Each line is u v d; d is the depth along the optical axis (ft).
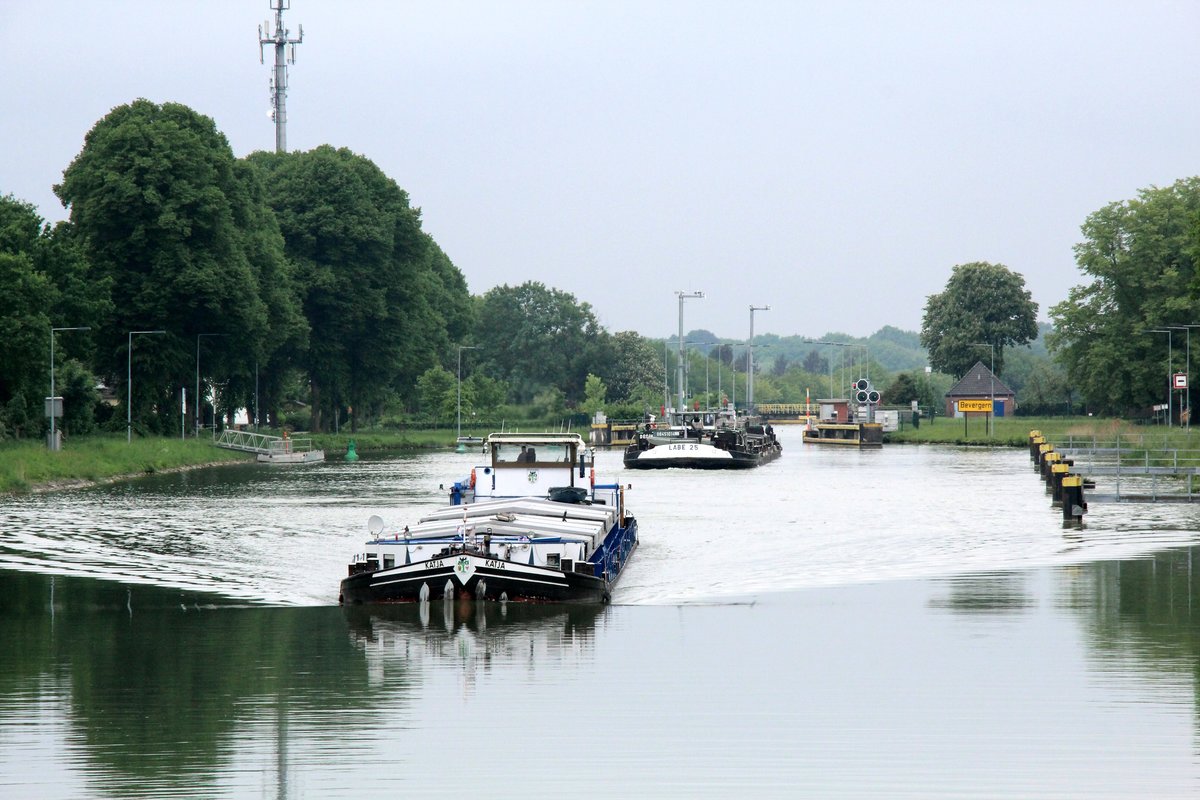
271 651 226.38
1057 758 164.76
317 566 332.39
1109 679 202.08
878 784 156.46
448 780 157.99
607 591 275.18
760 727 178.40
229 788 155.33
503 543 285.64
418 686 200.75
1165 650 222.07
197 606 271.90
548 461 385.70
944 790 154.51
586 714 184.96
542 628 246.47
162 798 152.05
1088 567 321.32
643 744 171.32
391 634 240.94
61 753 167.84
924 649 224.33
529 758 165.89
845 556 352.49
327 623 252.42
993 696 192.75
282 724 180.55
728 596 282.36
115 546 372.58
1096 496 502.79
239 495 568.00
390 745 170.91
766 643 230.48
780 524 442.91
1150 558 337.31
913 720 181.27
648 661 216.95
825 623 248.52
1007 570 318.04
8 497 552.41
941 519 455.22
